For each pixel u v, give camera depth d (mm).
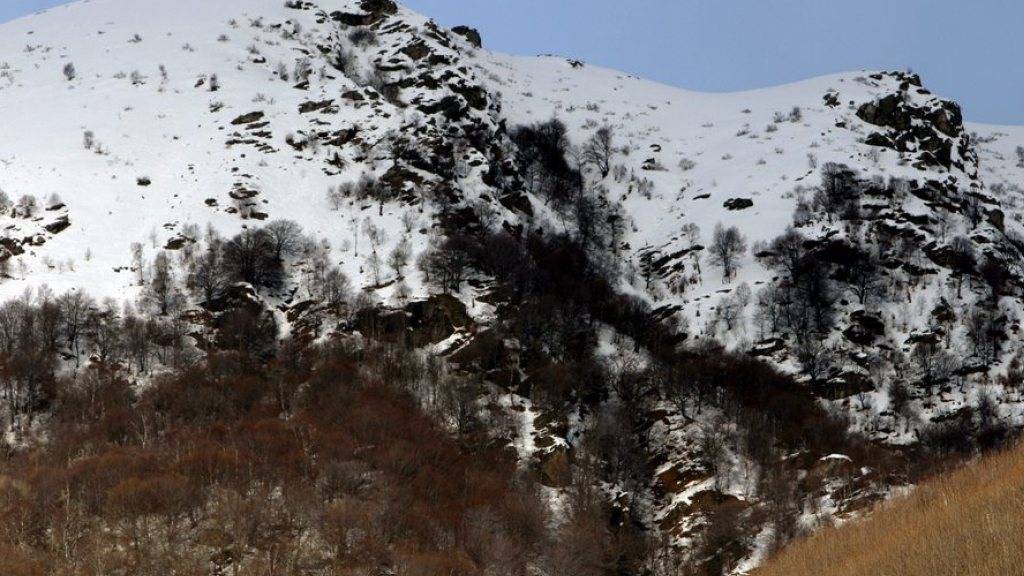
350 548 73125
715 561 87188
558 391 105938
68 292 109062
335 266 122438
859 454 102875
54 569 67000
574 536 85250
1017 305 134500
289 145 149375
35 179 134000
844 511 83688
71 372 98438
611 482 98500
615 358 118188
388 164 146375
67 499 73625
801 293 130375
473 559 77188
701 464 100750
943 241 142000
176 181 137875
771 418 108875
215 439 87125
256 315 112000
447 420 98438
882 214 146750
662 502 98875
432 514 80625
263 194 136000
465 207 140625
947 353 122500
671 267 147250
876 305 130000
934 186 157750
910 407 114500
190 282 114250
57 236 122062
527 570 80062
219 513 74750
